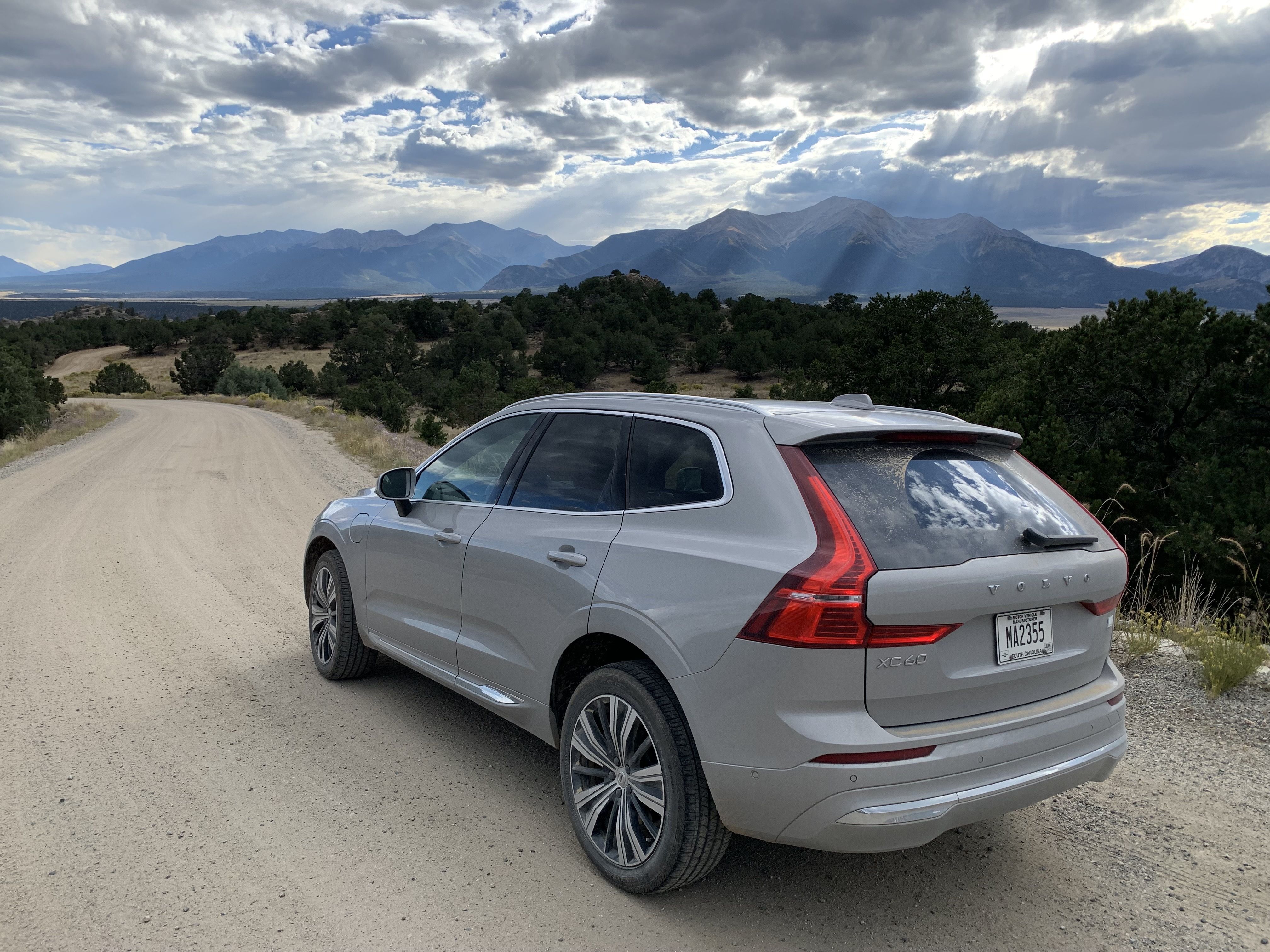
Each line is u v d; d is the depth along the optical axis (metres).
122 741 4.28
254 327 174.50
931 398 35.22
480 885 3.06
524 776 3.98
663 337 153.88
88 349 178.50
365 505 4.94
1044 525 2.95
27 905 2.86
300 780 3.88
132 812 3.54
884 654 2.48
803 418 2.96
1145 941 2.80
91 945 2.64
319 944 2.68
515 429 4.05
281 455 21.25
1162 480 10.12
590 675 3.14
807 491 2.69
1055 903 3.03
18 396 28.62
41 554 9.23
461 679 3.98
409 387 122.81
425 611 4.25
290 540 10.22
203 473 17.36
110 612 6.84
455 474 4.28
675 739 2.80
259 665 5.52
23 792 3.71
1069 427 11.10
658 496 3.15
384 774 3.96
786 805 2.54
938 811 2.52
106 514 12.13
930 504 2.77
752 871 3.24
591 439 3.58
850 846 2.51
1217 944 2.79
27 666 5.45
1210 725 4.55
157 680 5.21
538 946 2.70
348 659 5.06
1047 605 2.81
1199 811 3.70
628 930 2.81
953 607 2.54
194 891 2.96
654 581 2.92
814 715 2.50
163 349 170.38
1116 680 3.13
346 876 3.09
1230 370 9.94
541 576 3.38
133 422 37.34
